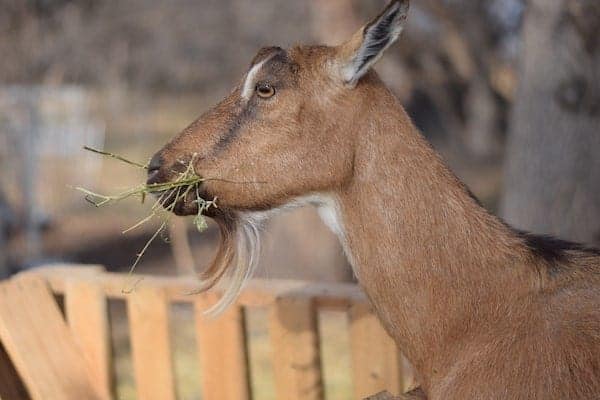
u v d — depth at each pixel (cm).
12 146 2555
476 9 3462
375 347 885
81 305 988
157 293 960
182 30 3017
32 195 2611
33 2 2516
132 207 3256
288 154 704
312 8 2316
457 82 4212
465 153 4503
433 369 686
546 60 1438
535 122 1463
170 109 3669
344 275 2239
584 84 1419
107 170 3372
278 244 2262
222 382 948
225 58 3117
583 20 1404
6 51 2483
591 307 651
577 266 684
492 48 3619
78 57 2819
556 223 1456
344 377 1438
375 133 697
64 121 3116
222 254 762
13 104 2553
